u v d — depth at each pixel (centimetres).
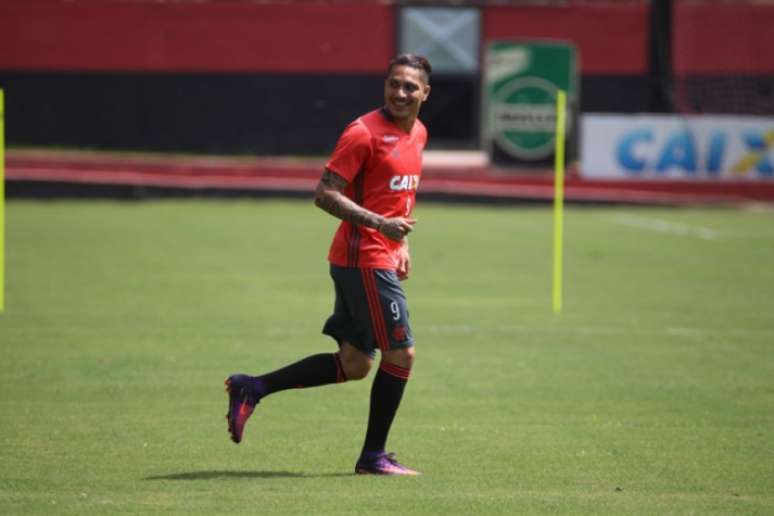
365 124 2453
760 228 8581
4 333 4278
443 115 12169
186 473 2525
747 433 2991
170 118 11744
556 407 3288
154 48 11644
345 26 11756
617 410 3256
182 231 7712
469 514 2186
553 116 10100
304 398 3362
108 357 3891
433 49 11975
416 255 6800
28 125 11581
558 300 5056
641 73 11962
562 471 2586
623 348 4203
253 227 8019
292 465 2623
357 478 2489
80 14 11531
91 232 7538
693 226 8688
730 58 11919
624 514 2212
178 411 3169
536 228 8381
